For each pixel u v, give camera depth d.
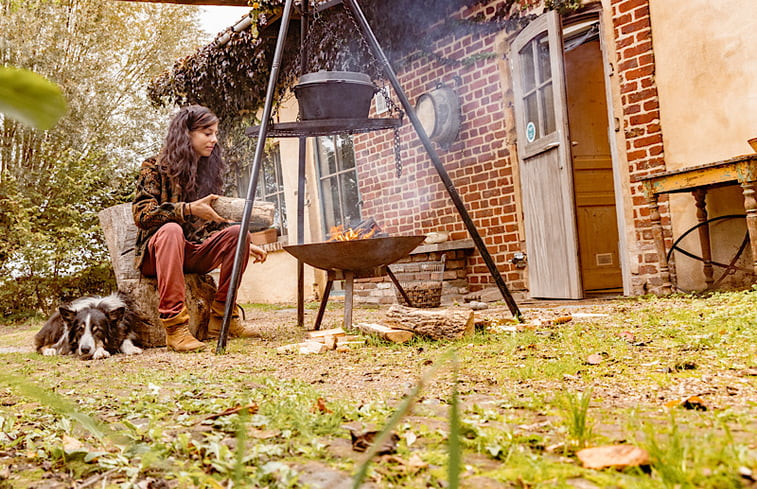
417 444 1.18
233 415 1.47
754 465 0.85
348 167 9.15
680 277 5.33
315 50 8.08
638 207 5.59
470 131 7.31
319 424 1.36
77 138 11.20
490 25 6.95
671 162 5.39
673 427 1.01
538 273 6.32
